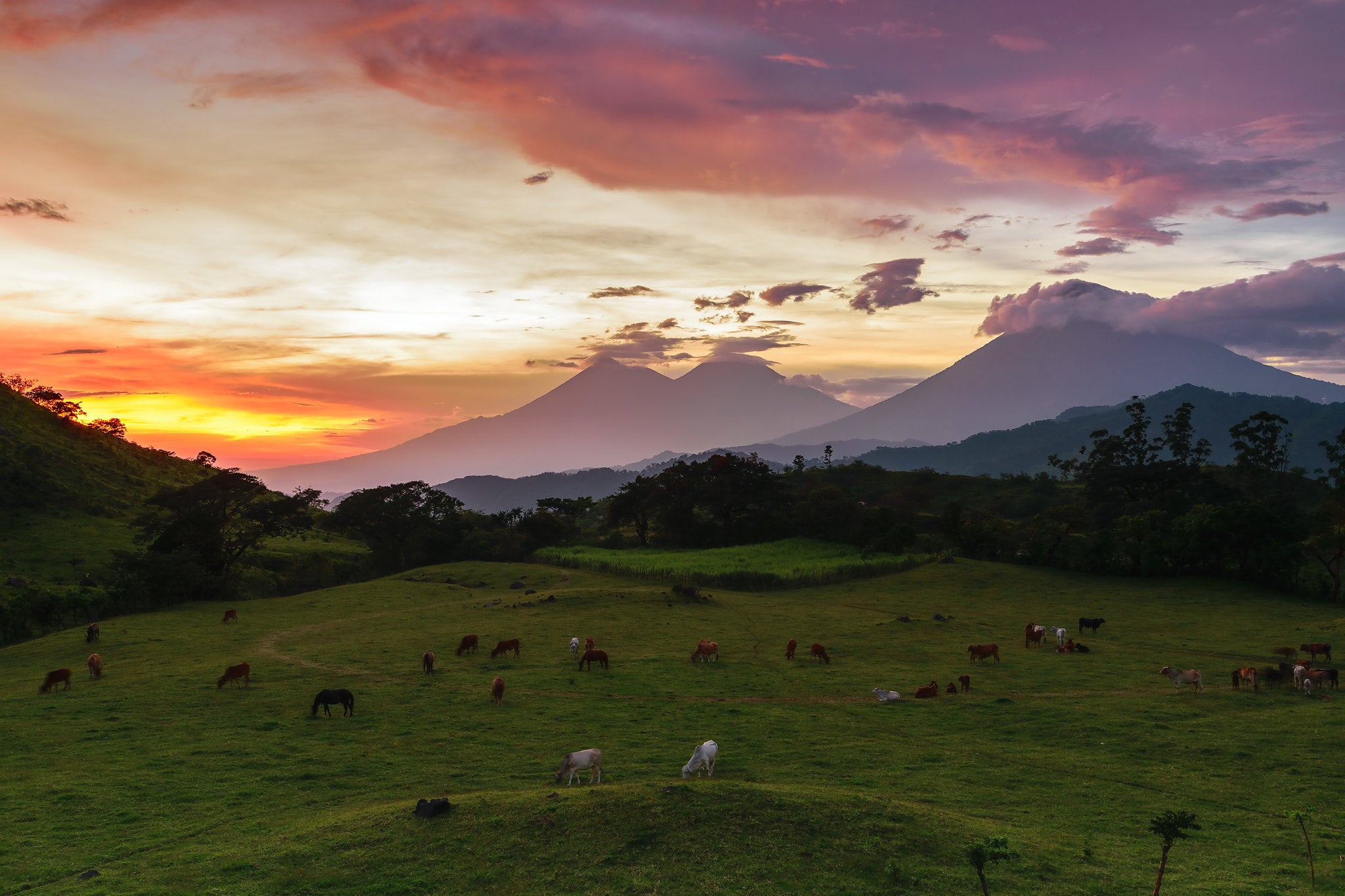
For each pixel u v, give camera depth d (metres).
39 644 53.66
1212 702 34.53
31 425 127.25
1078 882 16.92
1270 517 71.69
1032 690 37.84
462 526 112.81
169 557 72.88
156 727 31.45
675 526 119.69
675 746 28.50
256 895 16.23
